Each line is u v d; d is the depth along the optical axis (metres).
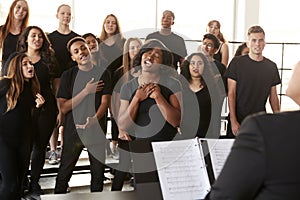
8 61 3.35
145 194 1.62
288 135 1.06
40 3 5.88
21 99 3.34
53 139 4.34
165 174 1.63
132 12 6.49
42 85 3.68
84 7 6.18
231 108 3.88
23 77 3.33
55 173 4.33
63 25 4.21
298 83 1.26
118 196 1.93
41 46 3.74
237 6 7.12
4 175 3.29
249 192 1.08
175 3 6.79
